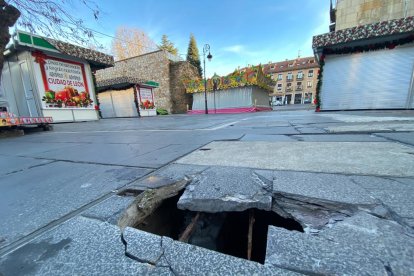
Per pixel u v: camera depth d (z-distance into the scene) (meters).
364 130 2.96
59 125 7.86
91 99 10.52
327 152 1.86
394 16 8.90
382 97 8.55
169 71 21.55
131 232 0.82
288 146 2.23
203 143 2.77
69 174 1.67
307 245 0.69
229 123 5.96
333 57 9.16
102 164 1.93
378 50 8.32
